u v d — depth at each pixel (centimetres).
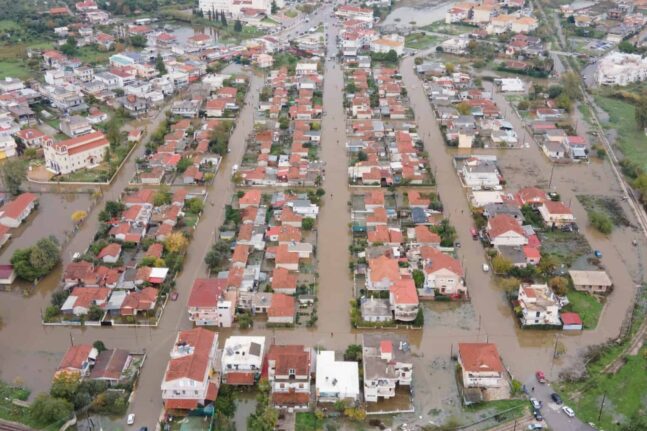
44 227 19638
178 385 12444
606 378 13512
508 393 13075
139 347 14438
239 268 16775
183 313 15612
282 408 12650
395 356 13200
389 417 12531
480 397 12812
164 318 15425
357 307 15725
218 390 12938
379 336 13888
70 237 18925
